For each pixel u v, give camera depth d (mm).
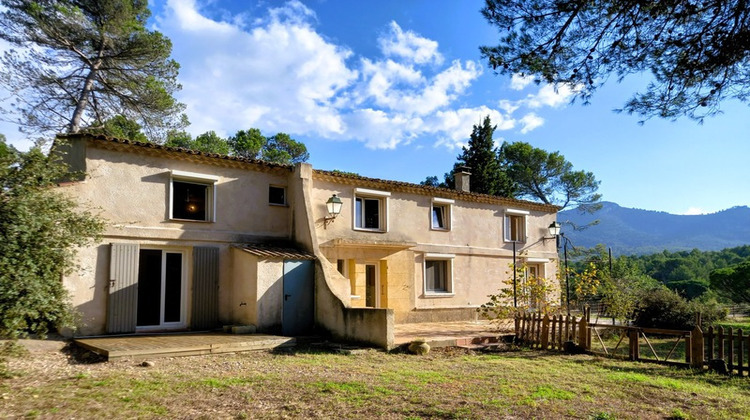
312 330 11672
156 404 5625
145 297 10859
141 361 8203
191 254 11477
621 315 14828
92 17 20438
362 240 14086
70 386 6332
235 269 11852
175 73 22250
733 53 5027
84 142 10102
